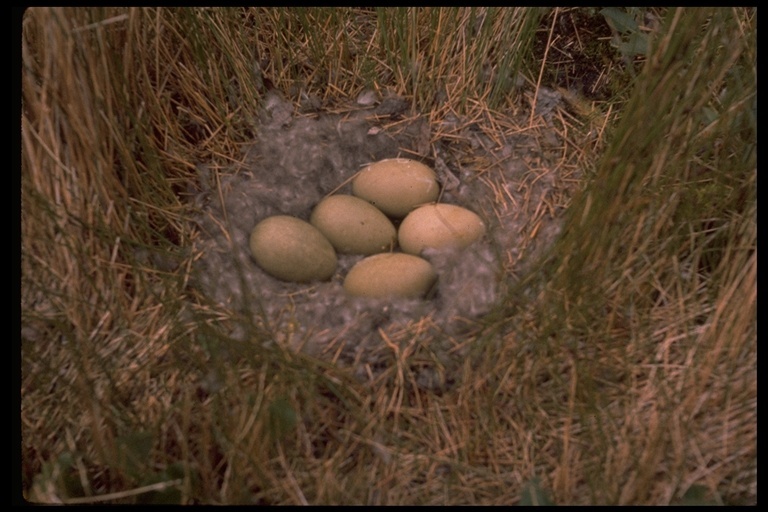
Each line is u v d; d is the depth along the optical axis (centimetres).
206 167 137
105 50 126
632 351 124
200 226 134
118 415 121
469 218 132
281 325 128
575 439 120
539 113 143
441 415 122
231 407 121
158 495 116
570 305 125
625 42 142
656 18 141
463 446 120
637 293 126
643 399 121
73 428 121
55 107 125
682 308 125
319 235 131
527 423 121
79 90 125
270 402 119
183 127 138
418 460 120
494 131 141
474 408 122
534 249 131
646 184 128
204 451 117
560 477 117
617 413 121
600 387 123
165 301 126
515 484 118
